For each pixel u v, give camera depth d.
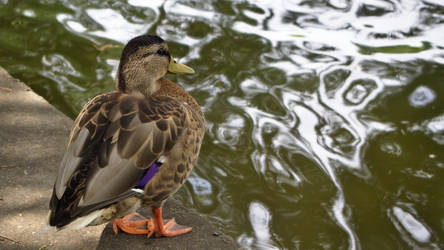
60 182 1.99
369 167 2.46
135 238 2.13
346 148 2.50
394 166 2.46
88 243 2.12
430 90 2.68
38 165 2.26
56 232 2.13
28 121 2.37
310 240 2.29
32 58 2.75
